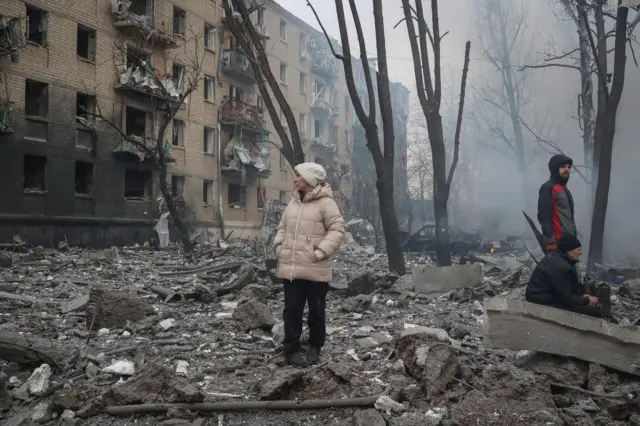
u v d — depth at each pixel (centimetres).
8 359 466
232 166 3381
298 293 470
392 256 1136
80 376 448
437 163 1199
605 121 1191
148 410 385
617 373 418
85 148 2411
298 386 414
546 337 427
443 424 359
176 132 3034
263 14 3888
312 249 462
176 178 3048
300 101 4422
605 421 355
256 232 3712
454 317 714
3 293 848
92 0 2433
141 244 2689
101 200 2483
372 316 729
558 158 582
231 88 3562
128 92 2605
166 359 501
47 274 1261
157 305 796
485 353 489
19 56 2078
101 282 1120
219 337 577
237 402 389
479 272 922
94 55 2467
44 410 388
